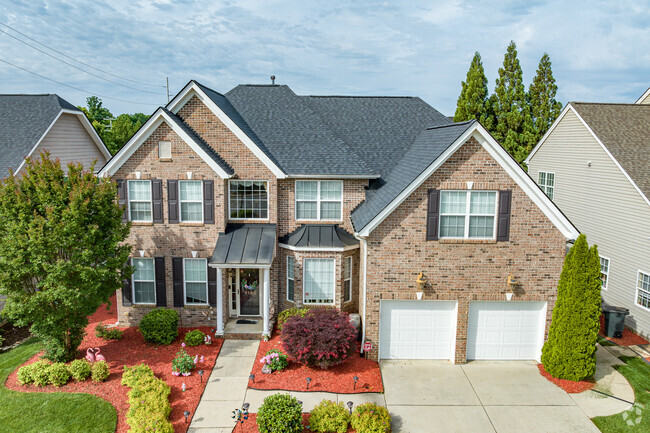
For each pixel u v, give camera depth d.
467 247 17.30
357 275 20.69
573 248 16.14
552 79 36.09
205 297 20.48
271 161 20.17
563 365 16.52
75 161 29.30
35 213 15.36
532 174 32.06
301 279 20.12
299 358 16.52
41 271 15.93
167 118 18.91
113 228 16.89
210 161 19.30
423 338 18.06
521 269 17.45
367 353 17.91
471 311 17.81
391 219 17.09
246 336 19.48
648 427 13.91
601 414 14.58
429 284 17.47
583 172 25.44
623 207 21.91
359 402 15.07
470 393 15.77
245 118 23.22
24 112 26.59
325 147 21.88
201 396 15.23
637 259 20.89
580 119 25.33
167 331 18.81
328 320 17.20
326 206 21.06
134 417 13.41
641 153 22.61
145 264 20.36
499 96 36.62
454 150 16.59
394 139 23.62
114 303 23.80
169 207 19.81
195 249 20.08
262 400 15.04
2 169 23.09
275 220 20.70
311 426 13.56
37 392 15.27
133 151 19.42
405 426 13.93
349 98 26.59
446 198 17.14
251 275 21.03
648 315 20.14
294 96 24.83
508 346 18.11
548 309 17.70
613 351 19.03
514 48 35.97
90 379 16.12
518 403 15.19
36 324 16.33
